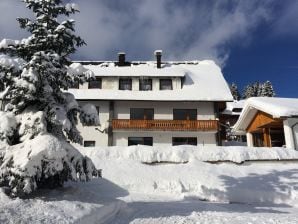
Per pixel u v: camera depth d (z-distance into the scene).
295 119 19.92
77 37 9.05
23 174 6.82
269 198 12.80
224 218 8.30
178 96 26.28
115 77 27.97
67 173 7.87
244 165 16.81
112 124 25.86
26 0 8.96
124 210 8.85
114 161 16.11
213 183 13.92
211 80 29.17
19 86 7.89
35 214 6.13
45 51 8.80
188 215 8.62
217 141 26.16
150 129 25.80
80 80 9.13
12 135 7.90
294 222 7.89
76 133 9.01
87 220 6.74
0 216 5.60
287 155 17.34
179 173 15.03
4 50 8.55
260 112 23.64
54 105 8.40
